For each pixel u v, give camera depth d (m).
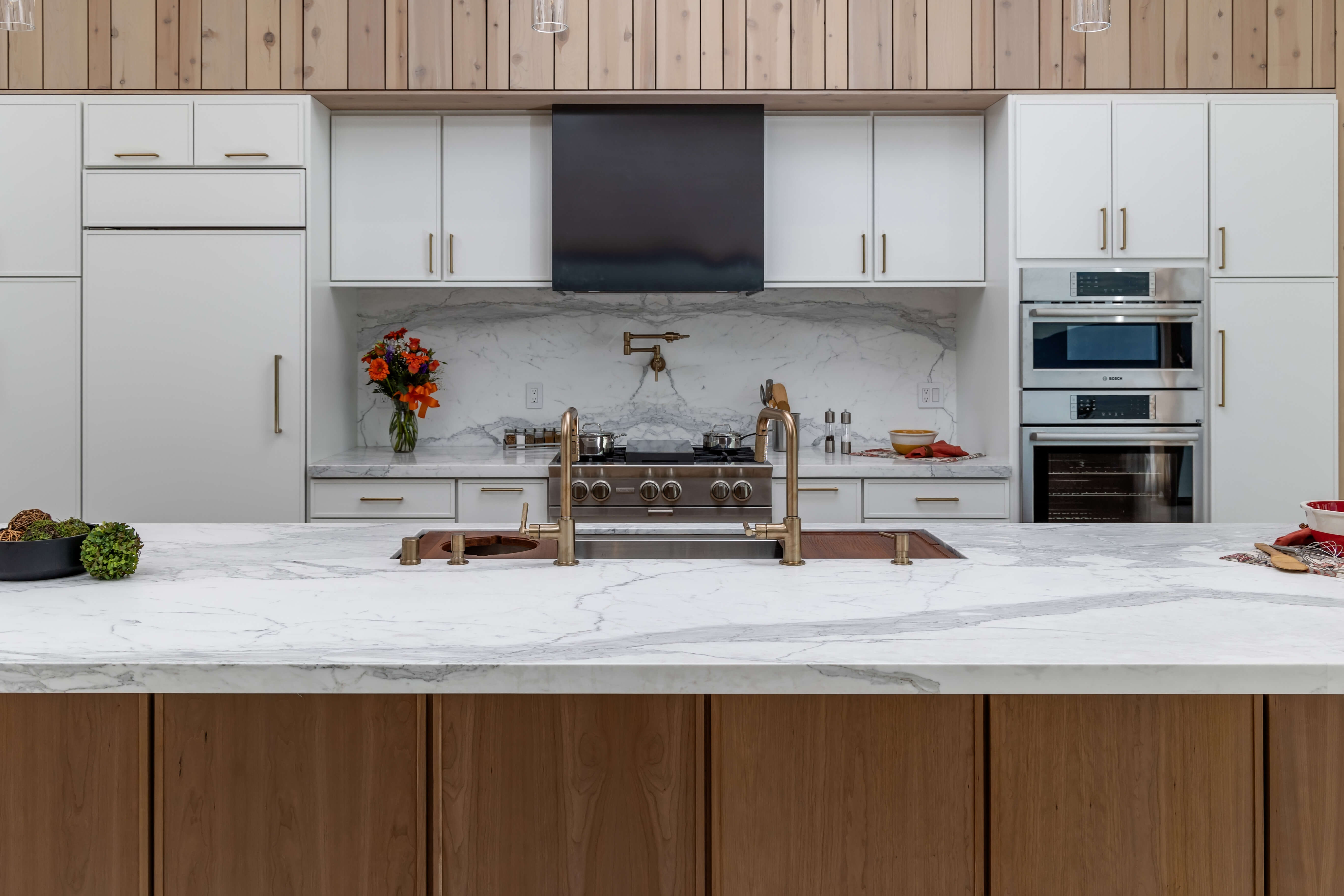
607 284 3.60
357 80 3.46
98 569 1.60
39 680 1.16
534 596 1.51
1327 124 3.48
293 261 3.46
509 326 4.12
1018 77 3.48
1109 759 1.31
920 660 1.16
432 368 3.89
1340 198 3.51
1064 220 3.48
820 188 3.69
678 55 3.48
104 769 1.32
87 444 3.50
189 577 1.66
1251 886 1.31
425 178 3.66
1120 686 1.15
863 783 1.32
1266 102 3.47
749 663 1.16
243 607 1.44
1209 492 3.52
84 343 3.48
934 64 3.48
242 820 1.33
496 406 4.14
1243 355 3.50
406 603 1.47
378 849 1.33
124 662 1.16
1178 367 3.50
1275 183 3.48
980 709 1.32
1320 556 1.76
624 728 1.33
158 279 3.47
